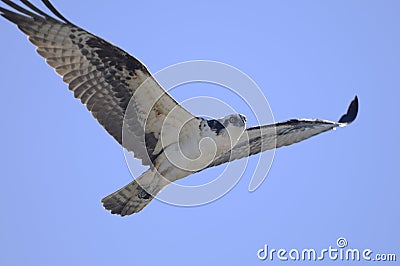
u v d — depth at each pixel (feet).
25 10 42.47
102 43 43.29
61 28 43.06
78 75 44.29
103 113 45.34
